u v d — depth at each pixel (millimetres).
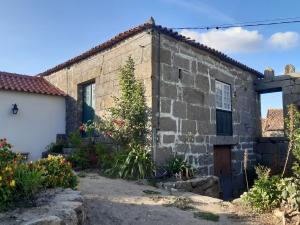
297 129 7113
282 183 5961
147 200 6344
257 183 6312
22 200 4199
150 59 9055
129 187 7332
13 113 11422
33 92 11969
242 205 6480
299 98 12914
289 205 5730
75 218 3883
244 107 13344
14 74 13211
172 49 9766
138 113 9047
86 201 5496
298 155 6949
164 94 9320
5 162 4809
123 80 9562
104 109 10695
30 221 3434
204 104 10883
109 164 9148
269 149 13469
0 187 3963
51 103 12586
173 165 8859
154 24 9008
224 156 12000
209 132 10984
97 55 11281
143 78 9242
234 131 12469
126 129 9172
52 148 11867
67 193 4684
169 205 6105
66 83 12938
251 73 13953
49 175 5020
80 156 9852
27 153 11672
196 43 10406
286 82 13344
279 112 24047
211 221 5332
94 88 11766
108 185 7297
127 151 8789
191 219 5340
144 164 8383
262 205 6008
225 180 11766
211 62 11445
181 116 9844
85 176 8344
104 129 9680
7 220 3525
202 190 8547
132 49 9727
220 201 6824
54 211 3824
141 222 4973
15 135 11469
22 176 4344
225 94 12242
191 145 10102
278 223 5348
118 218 5012
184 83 10086
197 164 10281
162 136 9109
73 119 12344
